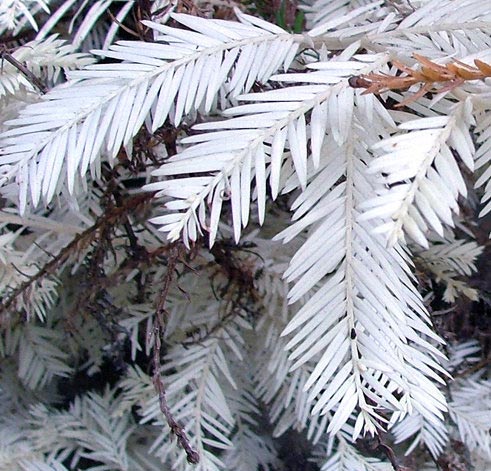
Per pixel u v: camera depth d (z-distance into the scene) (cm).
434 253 49
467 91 36
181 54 38
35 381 52
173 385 48
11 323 51
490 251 52
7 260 47
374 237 36
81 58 46
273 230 50
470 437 48
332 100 36
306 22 48
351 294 36
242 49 38
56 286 50
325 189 36
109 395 52
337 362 35
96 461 52
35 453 50
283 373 47
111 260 49
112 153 38
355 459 47
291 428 52
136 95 37
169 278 43
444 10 38
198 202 35
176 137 44
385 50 38
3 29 48
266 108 36
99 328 52
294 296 36
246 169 35
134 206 46
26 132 36
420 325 36
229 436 52
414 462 50
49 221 49
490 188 37
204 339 48
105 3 45
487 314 51
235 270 47
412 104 37
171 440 49
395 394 40
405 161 33
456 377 50
